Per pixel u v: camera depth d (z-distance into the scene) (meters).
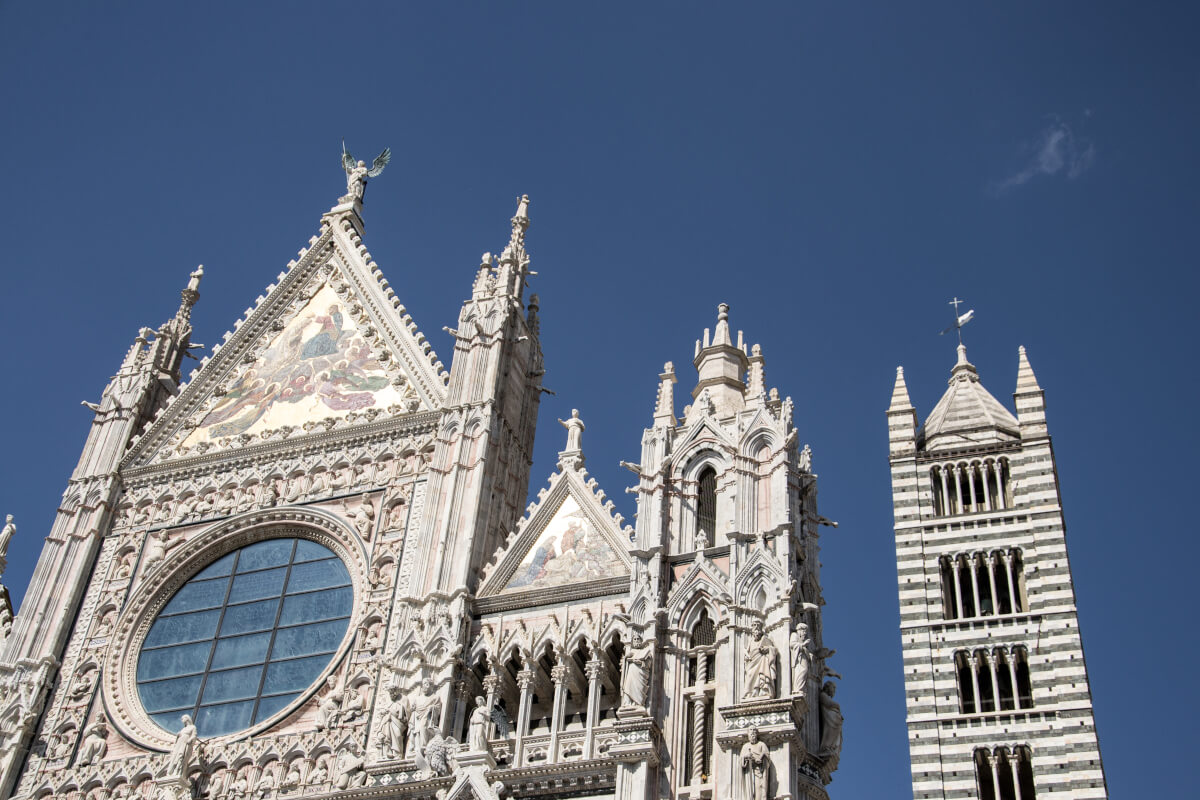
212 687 56.16
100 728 55.81
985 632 67.31
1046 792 62.06
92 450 64.75
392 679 52.41
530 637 52.19
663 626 50.28
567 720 51.09
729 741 45.97
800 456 56.38
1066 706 64.06
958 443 74.31
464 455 58.25
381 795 49.38
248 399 65.25
